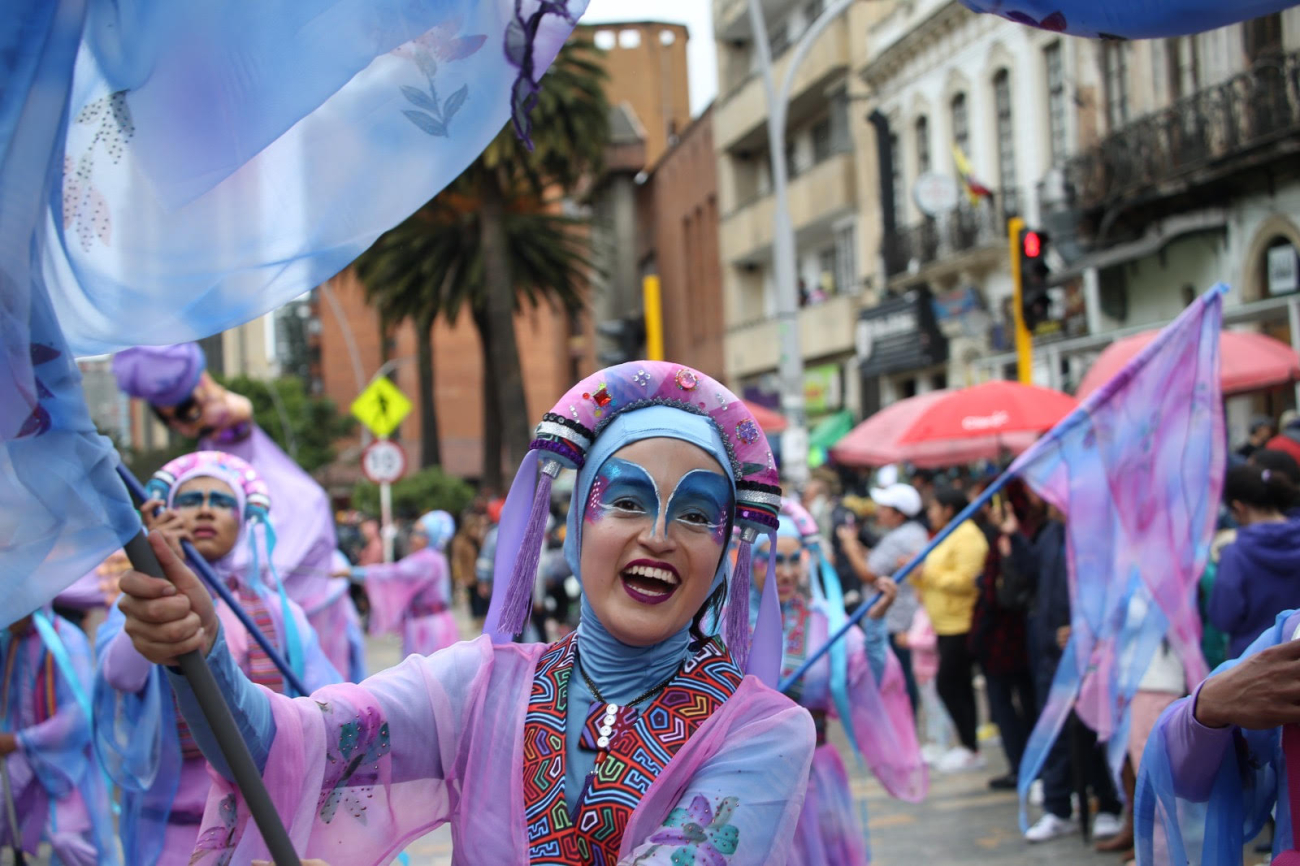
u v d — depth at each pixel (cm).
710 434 240
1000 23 2023
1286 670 219
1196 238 1600
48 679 521
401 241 2767
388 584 1100
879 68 2402
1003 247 1950
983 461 1466
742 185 3194
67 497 182
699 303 3597
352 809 238
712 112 3331
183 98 184
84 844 520
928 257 2159
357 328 5416
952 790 812
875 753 551
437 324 5328
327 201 193
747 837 215
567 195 2767
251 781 198
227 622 462
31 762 516
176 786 423
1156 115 1595
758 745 225
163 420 682
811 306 2666
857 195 2542
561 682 239
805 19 2800
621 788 223
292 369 6500
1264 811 248
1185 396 510
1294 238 1438
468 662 247
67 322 189
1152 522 512
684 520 233
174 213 187
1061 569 683
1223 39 1528
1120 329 1611
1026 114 1973
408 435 5266
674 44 5178
